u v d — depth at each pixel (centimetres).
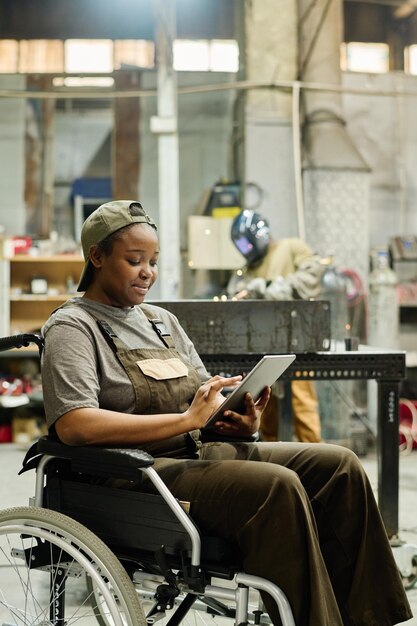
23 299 699
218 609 205
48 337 191
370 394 684
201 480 180
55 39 863
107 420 179
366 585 187
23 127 750
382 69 872
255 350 300
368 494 191
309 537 169
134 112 743
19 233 751
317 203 678
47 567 196
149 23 863
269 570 168
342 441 645
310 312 304
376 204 757
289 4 684
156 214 743
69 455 181
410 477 536
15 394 674
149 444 198
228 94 739
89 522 188
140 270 201
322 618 163
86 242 202
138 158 744
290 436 479
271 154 684
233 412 205
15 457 608
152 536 178
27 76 750
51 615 199
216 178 738
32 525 181
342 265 680
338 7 693
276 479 172
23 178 751
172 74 652
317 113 689
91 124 757
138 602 170
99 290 204
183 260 726
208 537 174
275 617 169
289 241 495
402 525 397
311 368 312
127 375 195
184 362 213
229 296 510
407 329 749
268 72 684
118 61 865
